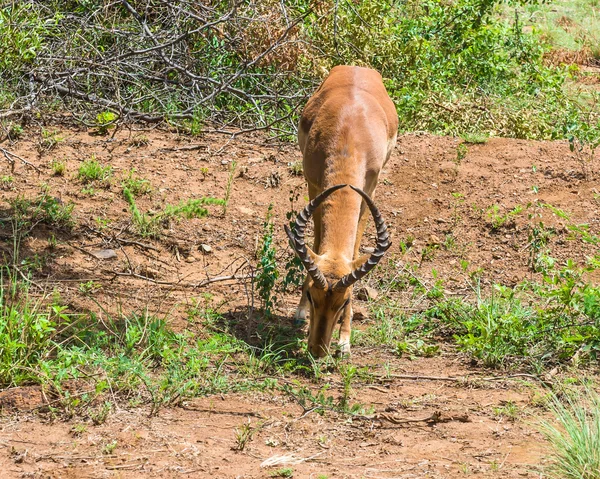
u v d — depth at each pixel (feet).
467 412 26.96
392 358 32.73
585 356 31.50
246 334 33.22
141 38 56.13
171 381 27.27
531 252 42.32
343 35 61.21
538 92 68.08
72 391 25.99
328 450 23.99
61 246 38.29
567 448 23.13
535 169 49.73
